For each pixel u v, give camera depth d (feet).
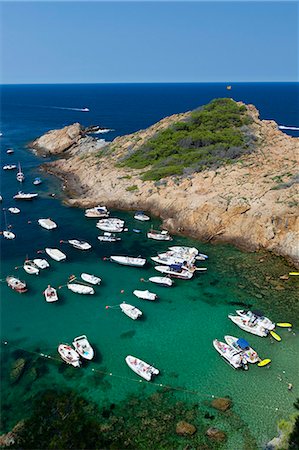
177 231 232.94
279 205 212.43
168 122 372.17
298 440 85.56
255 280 182.19
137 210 265.95
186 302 166.81
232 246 214.90
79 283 179.52
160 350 138.82
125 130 578.25
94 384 123.24
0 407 113.50
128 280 183.32
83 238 226.79
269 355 136.36
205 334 147.23
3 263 197.16
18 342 141.90
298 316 156.46
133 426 108.37
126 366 131.03
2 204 278.46
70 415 81.82
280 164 273.13
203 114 350.43
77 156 384.47
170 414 112.57
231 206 223.30
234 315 157.28
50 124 651.66
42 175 348.18
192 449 101.96
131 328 150.20
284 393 120.47
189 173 280.72
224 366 131.44
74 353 133.90
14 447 74.13
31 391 119.65
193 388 122.31
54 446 70.44
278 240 205.05
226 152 299.79
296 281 180.45
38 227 241.35
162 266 191.62
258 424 109.60
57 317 156.04
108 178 305.73
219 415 112.47
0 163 387.34
